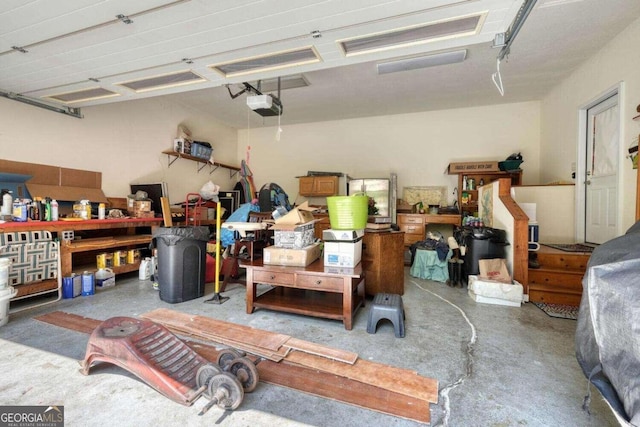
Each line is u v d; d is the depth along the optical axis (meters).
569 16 3.00
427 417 1.46
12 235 2.84
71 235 3.40
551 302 3.30
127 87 3.31
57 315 2.73
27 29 2.19
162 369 1.63
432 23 2.14
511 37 2.46
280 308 2.72
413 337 2.39
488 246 3.71
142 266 4.11
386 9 1.97
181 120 5.81
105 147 4.45
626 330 1.03
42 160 3.73
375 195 5.79
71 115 4.00
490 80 4.56
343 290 2.51
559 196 4.41
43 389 1.63
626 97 3.25
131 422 1.40
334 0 1.88
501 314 2.93
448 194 6.00
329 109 5.99
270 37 2.32
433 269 4.38
